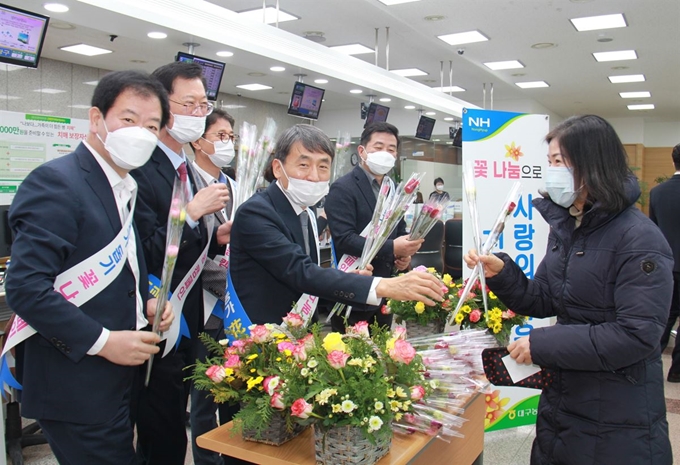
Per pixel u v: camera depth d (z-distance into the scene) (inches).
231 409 79.3
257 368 58.7
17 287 54.7
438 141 441.7
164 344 78.8
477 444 86.8
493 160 123.4
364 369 53.4
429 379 61.5
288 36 194.2
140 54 259.3
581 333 57.8
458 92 441.7
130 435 65.8
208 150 101.2
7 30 137.5
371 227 89.9
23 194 57.9
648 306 55.1
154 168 79.0
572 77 382.6
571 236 64.1
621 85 410.6
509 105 474.0
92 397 60.5
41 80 270.8
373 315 113.3
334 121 450.9
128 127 61.2
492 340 87.0
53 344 57.3
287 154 74.8
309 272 68.3
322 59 212.5
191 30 155.1
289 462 54.7
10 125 216.8
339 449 52.1
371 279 67.1
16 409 119.0
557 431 64.0
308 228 81.7
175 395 83.4
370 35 280.4
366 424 50.8
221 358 64.7
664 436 59.9
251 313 73.6
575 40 290.0
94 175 62.2
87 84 290.5
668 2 234.1
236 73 295.7
